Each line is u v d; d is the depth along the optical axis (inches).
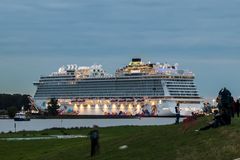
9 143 2743.6
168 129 1991.9
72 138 2960.1
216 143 1450.5
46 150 2391.7
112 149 1863.9
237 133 1503.4
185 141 1621.6
